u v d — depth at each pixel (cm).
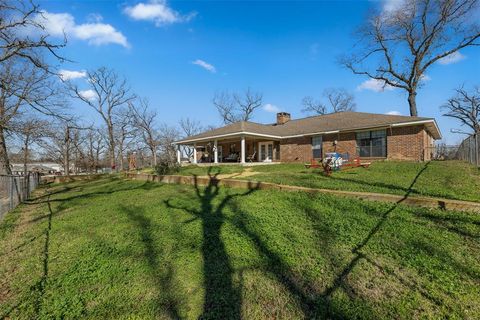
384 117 1845
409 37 2427
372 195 686
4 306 364
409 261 392
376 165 1415
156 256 468
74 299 367
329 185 877
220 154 2803
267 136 2105
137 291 376
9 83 1206
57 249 545
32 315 343
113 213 785
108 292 379
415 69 2462
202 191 1007
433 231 480
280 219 598
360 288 346
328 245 460
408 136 1627
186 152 5216
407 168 1237
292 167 1719
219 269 413
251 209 687
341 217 580
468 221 508
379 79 2670
